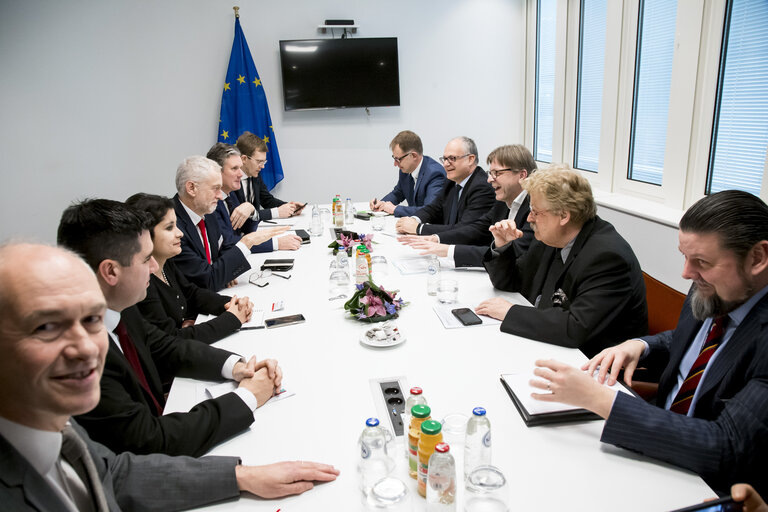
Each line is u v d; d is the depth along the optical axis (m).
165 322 1.86
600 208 3.75
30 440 0.82
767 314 1.20
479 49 5.52
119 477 1.09
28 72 4.94
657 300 2.12
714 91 2.95
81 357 0.79
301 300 2.24
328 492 1.09
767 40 2.62
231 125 5.25
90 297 0.81
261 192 4.61
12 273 0.76
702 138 3.07
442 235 3.10
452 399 1.41
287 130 5.50
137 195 1.95
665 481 1.09
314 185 5.68
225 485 1.08
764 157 2.70
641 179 3.78
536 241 2.26
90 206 1.33
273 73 5.33
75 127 5.11
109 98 5.11
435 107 5.62
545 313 1.79
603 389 1.22
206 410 1.29
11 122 5.00
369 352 1.71
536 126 5.55
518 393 1.38
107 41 5.00
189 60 5.16
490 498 1.01
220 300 2.25
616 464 1.14
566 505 1.02
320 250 3.10
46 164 5.13
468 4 5.41
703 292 1.30
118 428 1.21
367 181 5.73
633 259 1.83
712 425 1.13
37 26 4.87
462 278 2.51
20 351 0.76
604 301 1.73
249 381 1.45
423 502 1.05
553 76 5.06
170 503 1.08
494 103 5.68
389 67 5.34
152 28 5.05
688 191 3.24
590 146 4.49
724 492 1.12
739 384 1.22
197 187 2.52
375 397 1.44
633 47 3.68
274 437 1.28
